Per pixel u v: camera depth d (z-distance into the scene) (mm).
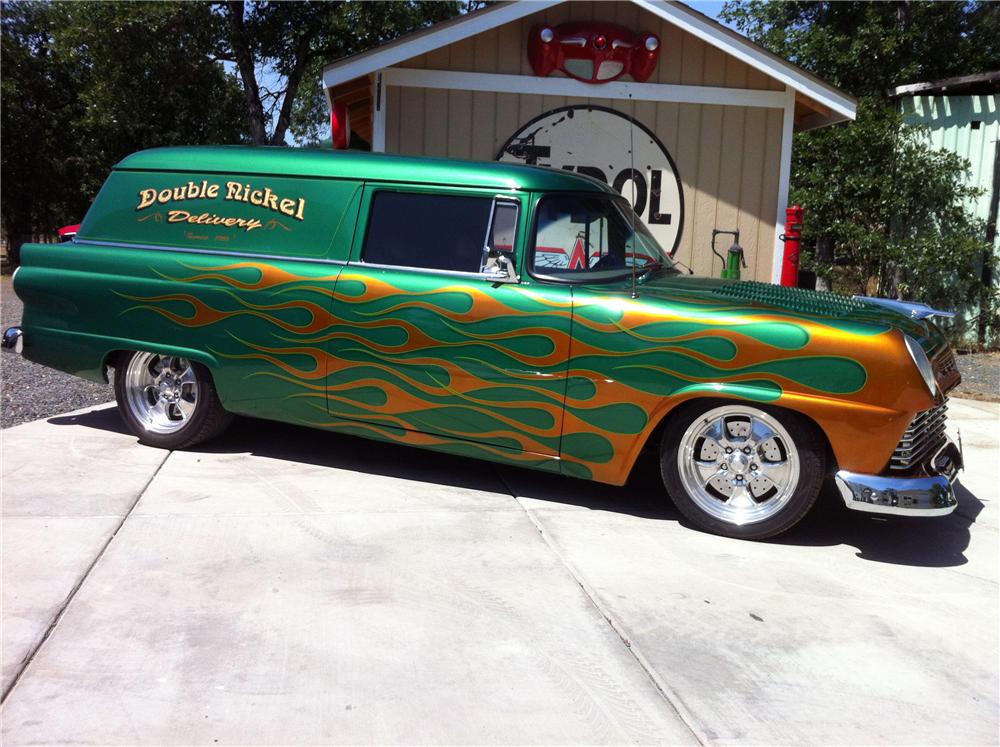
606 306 4402
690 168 8906
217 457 5504
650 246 5391
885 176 11484
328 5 21125
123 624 3365
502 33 8547
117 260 5418
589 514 4719
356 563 3973
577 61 8586
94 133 22516
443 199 4824
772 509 4309
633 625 3473
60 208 24625
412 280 4742
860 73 14773
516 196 4664
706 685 3062
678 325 4270
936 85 11242
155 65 19719
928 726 2867
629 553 4188
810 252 14891
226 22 20703
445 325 4641
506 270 4555
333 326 4883
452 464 5543
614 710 2891
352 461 5527
